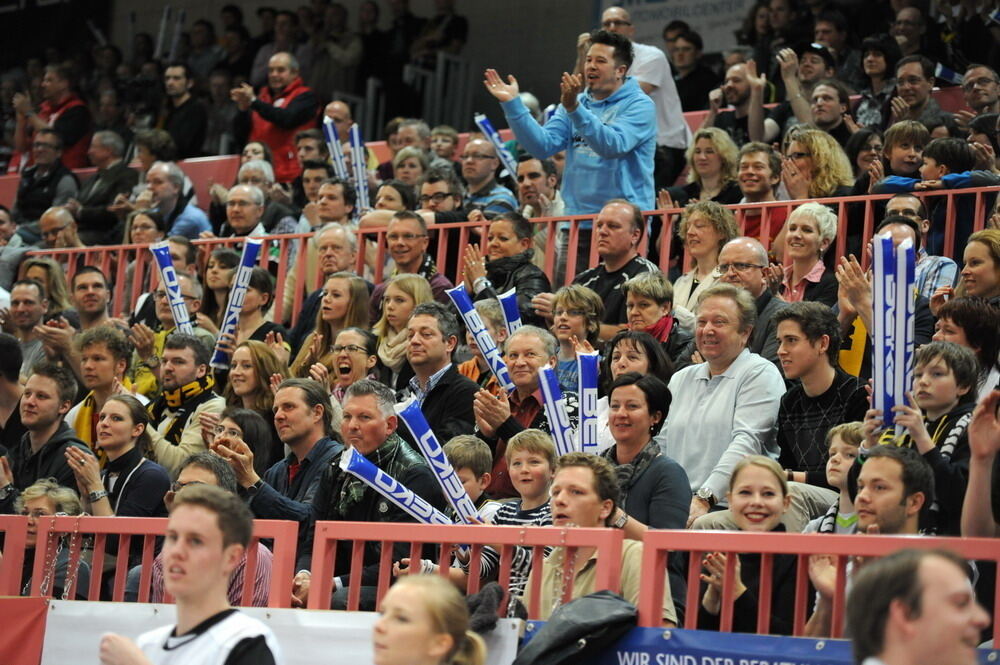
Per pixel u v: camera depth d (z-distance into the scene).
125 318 35.50
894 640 10.28
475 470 20.66
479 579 16.81
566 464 16.64
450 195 33.97
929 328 23.66
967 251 22.30
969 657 10.25
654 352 22.28
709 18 48.19
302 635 16.39
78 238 40.06
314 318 30.36
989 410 14.55
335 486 20.50
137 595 20.22
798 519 18.89
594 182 30.09
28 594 21.16
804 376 20.72
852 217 27.77
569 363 24.00
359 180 34.22
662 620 15.23
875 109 35.03
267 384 25.95
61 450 25.00
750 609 16.39
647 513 18.69
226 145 48.53
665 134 36.81
